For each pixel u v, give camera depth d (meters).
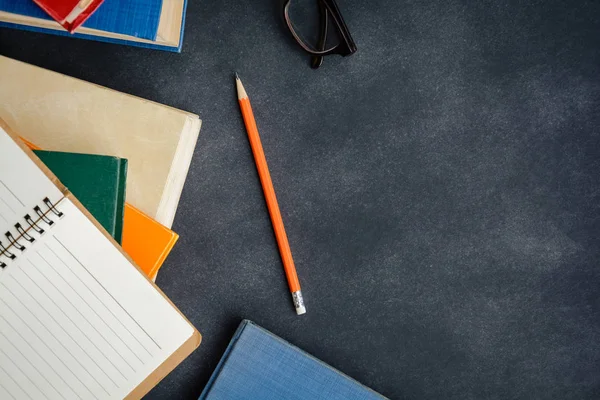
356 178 0.95
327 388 0.90
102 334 0.66
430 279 0.96
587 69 0.94
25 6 0.73
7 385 0.65
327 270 0.96
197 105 0.95
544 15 0.94
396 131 0.95
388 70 0.95
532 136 0.95
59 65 0.95
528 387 0.97
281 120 0.95
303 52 0.94
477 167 0.95
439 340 0.97
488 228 0.96
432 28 0.94
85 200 0.74
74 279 0.64
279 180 0.95
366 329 0.97
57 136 0.86
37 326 0.65
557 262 0.96
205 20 0.94
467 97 0.95
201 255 0.96
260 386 0.90
